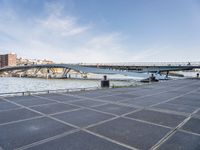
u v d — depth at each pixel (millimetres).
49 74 140875
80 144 5367
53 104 11453
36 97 14367
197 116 8766
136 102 12594
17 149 5008
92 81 93625
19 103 11664
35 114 8797
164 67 65062
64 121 7695
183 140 5750
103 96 15414
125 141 5625
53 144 5352
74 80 105062
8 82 96438
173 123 7559
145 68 69625
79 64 95000
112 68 81250
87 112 9367
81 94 16625
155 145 5359
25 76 161625
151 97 15148
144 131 6543
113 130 6613
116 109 10195
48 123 7383
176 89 22188
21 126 6949
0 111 9352
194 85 28594
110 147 5184
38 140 5637
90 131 6492
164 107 10914
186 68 61531
